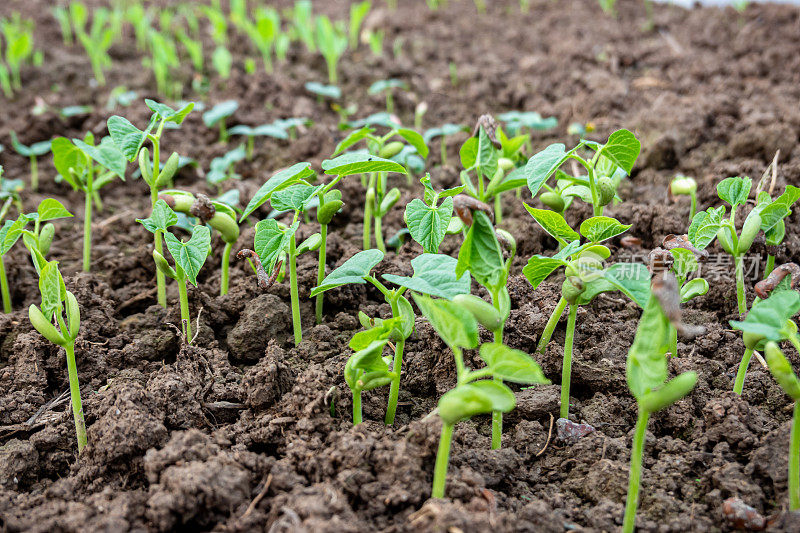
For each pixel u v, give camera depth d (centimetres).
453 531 45
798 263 63
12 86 101
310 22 127
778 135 73
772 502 48
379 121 75
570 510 49
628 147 53
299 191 54
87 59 112
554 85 96
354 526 46
